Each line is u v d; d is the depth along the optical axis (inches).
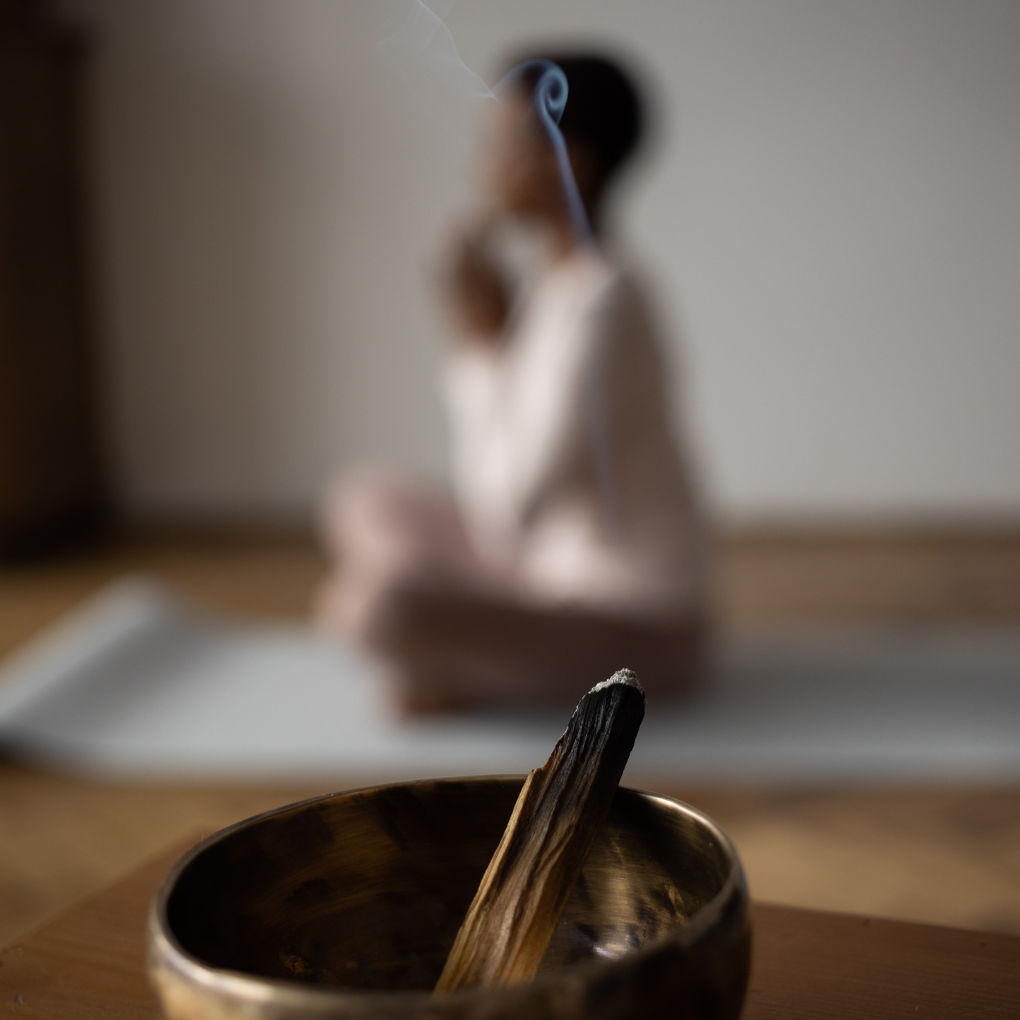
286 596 127.5
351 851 19.0
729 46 150.1
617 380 78.5
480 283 93.2
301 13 155.1
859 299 153.7
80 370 156.9
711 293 155.7
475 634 80.8
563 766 16.6
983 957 22.0
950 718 83.9
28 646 109.2
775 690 90.9
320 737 81.9
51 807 72.1
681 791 73.0
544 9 151.9
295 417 164.7
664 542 81.8
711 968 14.2
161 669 96.2
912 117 149.0
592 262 80.3
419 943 19.5
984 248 150.6
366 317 161.3
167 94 159.0
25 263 143.4
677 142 152.8
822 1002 20.6
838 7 147.9
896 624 113.3
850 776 74.5
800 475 158.1
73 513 157.0
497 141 78.4
